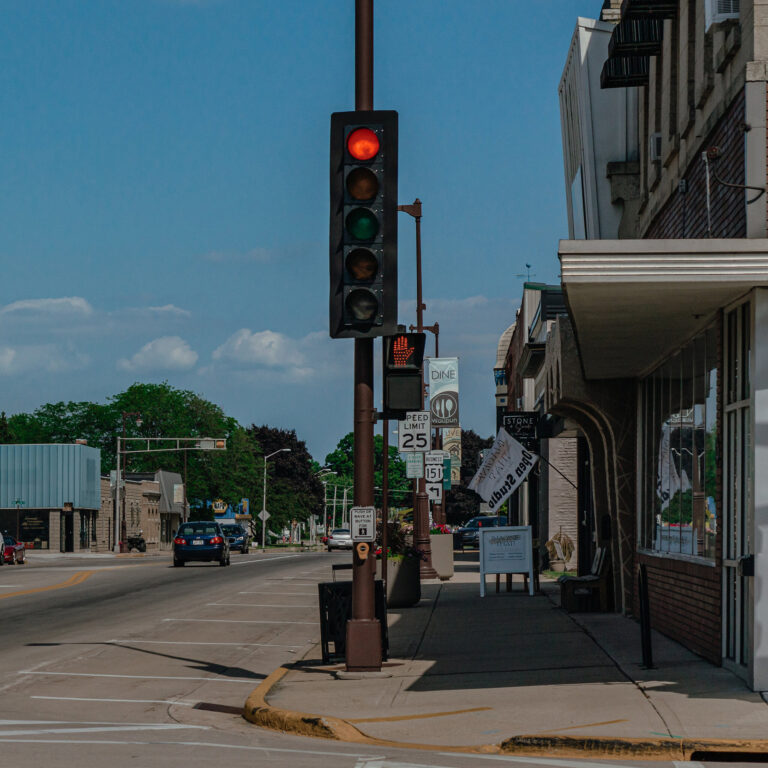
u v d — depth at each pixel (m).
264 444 168.00
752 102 15.07
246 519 137.50
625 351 20.42
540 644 20.14
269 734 13.63
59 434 155.50
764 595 14.14
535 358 45.28
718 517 16.23
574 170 34.22
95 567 61.50
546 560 46.00
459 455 70.44
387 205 15.69
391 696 15.40
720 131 16.77
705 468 17.38
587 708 13.66
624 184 31.16
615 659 17.56
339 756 11.65
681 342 19.22
